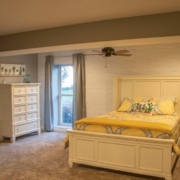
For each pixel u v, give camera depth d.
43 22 3.65
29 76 6.31
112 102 5.99
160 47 5.45
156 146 3.26
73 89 6.28
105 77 6.05
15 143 5.41
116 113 5.17
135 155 3.40
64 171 3.75
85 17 3.40
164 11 3.15
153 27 3.29
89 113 6.27
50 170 3.79
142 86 5.53
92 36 3.66
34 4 2.83
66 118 7.02
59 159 4.30
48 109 6.65
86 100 6.29
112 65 5.96
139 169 3.39
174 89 5.23
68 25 3.83
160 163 3.27
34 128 6.17
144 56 5.61
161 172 3.26
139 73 5.69
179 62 5.28
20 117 5.72
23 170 3.80
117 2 2.79
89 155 3.71
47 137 5.98
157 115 4.92
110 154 3.57
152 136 3.34
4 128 5.62
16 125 5.58
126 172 3.70
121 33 3.47
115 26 3.50
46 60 6.70
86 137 3.71
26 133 5.92
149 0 2.73
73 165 3.97
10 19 3.46
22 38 4.29
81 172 3.70
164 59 5.42
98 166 3.66
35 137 5.99
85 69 6.26
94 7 2.96
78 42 3.78
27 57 6.64
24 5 2.85
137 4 2.87
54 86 6.91
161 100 5.17
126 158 3.46
